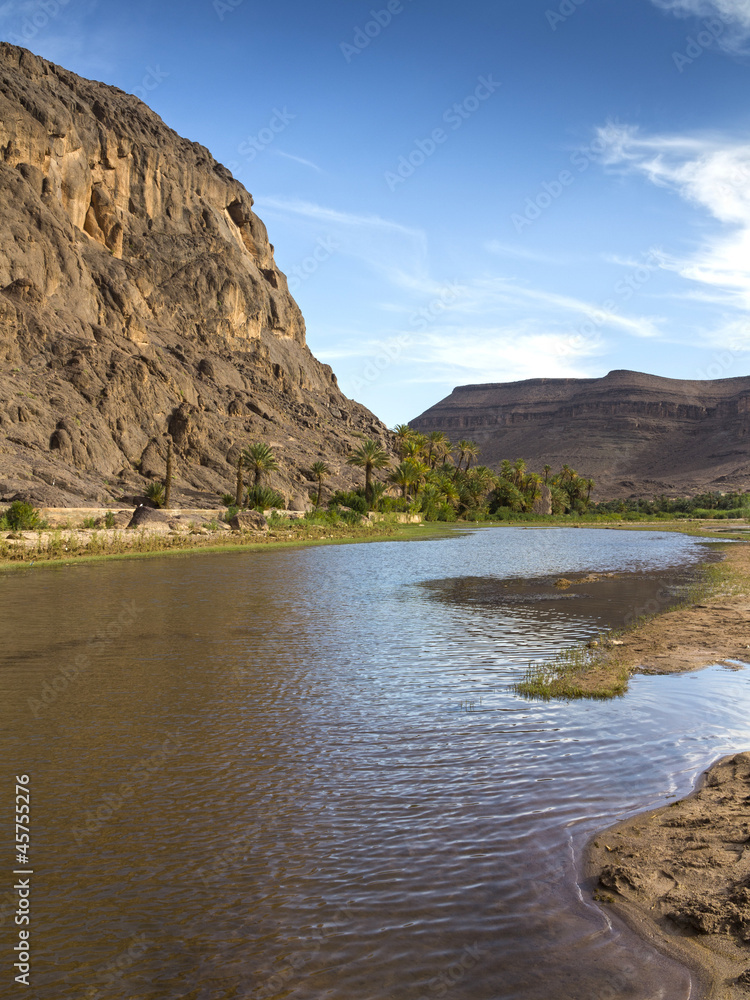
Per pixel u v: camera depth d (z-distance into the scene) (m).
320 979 4.70
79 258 143.12
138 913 5.50
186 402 141.38
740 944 4.89
